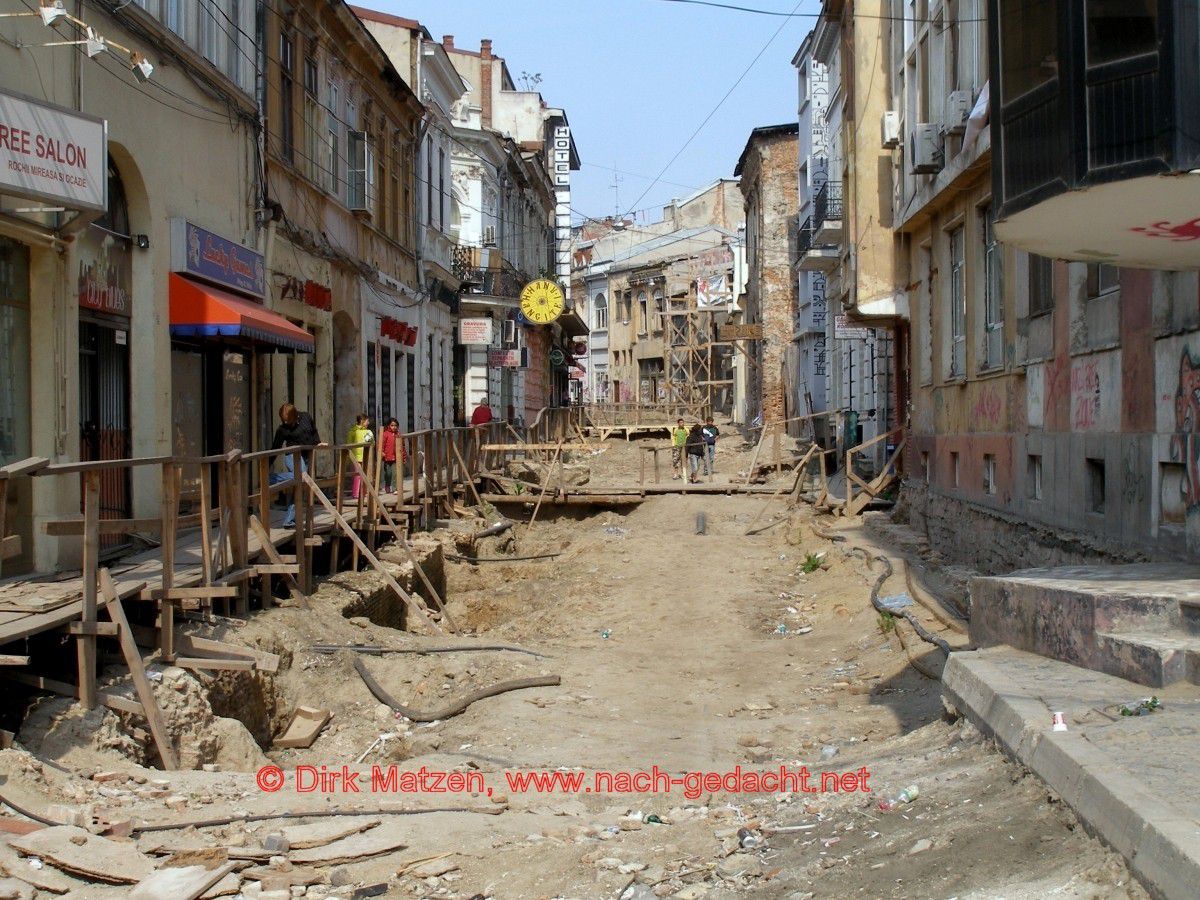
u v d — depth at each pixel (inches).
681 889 217.0
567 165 2332.7
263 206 722.2
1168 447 373.4
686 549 852.0
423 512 834.2
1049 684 264.1
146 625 385.1
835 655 522.6
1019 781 218.8
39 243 442.0
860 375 1316.4
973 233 642.2
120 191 540.1
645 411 2361.0
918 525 786.8
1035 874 177.3
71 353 465.7
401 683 443.5
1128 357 409.4
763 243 2006.6
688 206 2913.4
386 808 278.1
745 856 230.2
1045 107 321.4
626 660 520.1
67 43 432.8
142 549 522.6
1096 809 179.2
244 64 699.4
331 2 854.5
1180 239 331.6
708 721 406.3
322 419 893.2
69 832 230.8
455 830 261.7
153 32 541.6
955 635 468.8
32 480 443.2
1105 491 435.5
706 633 597.6
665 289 2701.8
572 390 3097.9
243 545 440.8
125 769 291.4
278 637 429.1
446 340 1417.3
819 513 949.8
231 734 347.6
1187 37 284.0
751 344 2281.0
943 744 281.1
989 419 614.5
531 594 743.1
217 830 254.2
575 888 222.2
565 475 1198.9
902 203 804.6
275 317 684.1
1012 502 567.5
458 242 1457.9
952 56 674.2
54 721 296.8
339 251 910.4
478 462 1074.1
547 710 412.5
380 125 1085.8
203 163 626.2
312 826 260.1
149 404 553.9
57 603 328.5
